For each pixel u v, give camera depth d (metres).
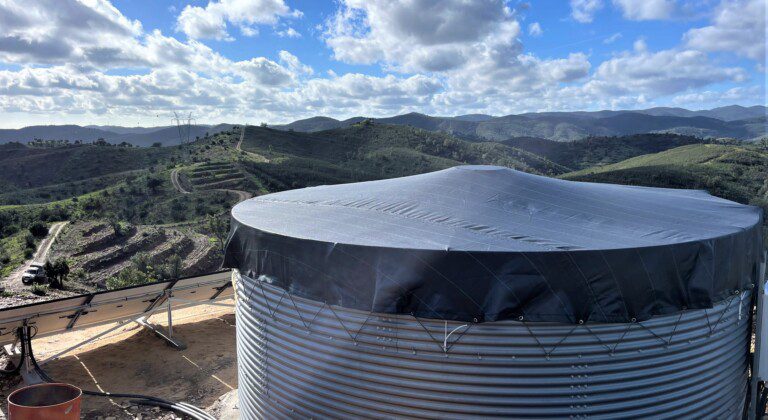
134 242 83.12
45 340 19.30
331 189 14.66
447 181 12.02
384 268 8.20
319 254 8.87
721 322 9.38
